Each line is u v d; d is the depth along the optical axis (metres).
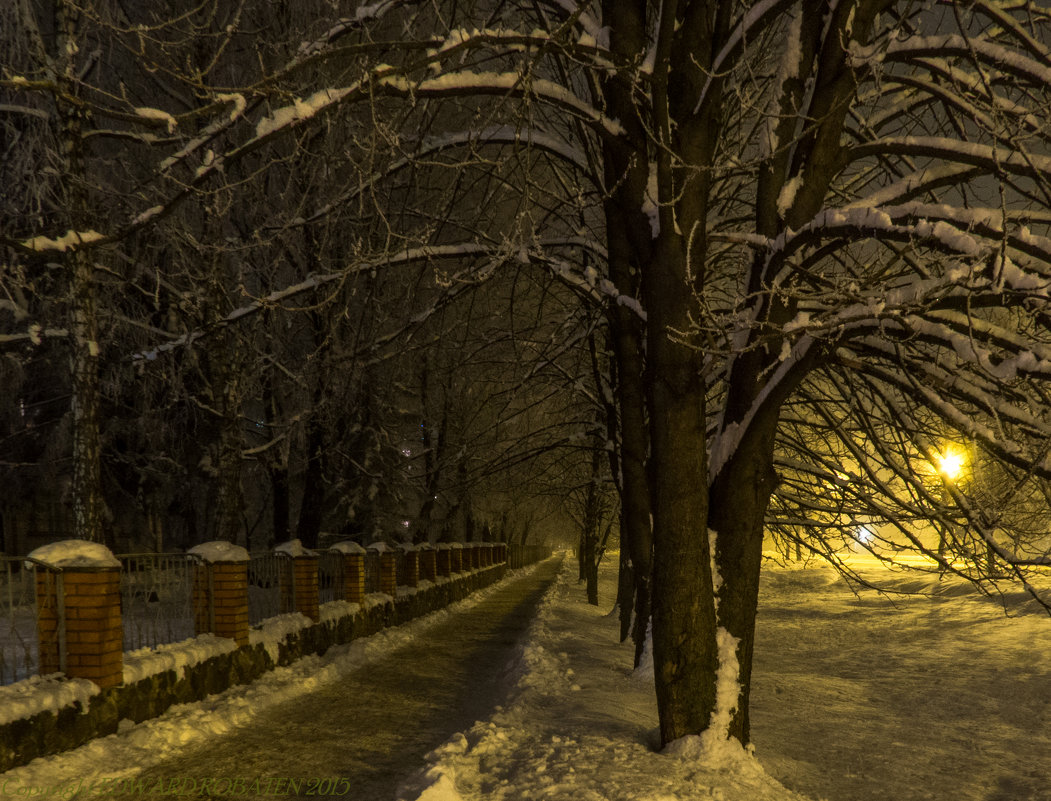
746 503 6.96
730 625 6.81
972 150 6.32
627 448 10.17
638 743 6.59
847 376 8.89
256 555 10.25
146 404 17.19
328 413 16.52
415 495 25.23
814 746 8.85
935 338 5.97
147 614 7.81
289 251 13.65
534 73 6.87
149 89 14.48
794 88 7.26
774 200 7.28
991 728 10.66
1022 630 19.98
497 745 6.56
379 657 12.64
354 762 6.40
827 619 26.47
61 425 18.25
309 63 5.94
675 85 7.38
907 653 18.19
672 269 6.79
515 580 42.66
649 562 10.48
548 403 18.36
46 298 13.26
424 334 16.88
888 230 5.80
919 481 8.05
